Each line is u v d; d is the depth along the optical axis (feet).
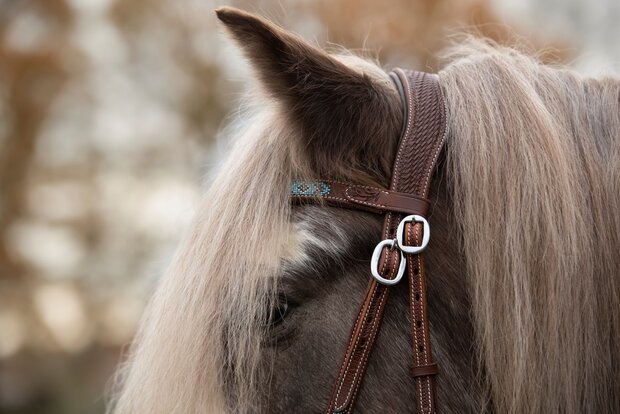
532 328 5.69
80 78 34.19
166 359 5.81
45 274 33.60
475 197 5.78
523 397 5.68
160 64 32.04
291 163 5.89
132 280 33.17
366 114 5.87
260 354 5.74
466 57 6.34
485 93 5.95
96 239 33.53
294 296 5.74
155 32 31.68
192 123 31.17
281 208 5.83
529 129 5.85
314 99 5.84
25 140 34.35
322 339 5.73
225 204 5.90
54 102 34.63
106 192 34.06
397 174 5.82
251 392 5.74
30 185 34.53
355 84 5.86
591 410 5.72
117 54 33.32
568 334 5.69
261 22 5.73
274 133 5.97
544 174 5.78
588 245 5.74
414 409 5.71
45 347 32.09
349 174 5.86
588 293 5.72
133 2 31.68
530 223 5.74
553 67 6.36
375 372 5.73
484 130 5.86
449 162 5.87
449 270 5.80
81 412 29.81
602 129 5.95
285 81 5.81
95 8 34.22
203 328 5.78
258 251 5.77
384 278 5.74
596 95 6.03
